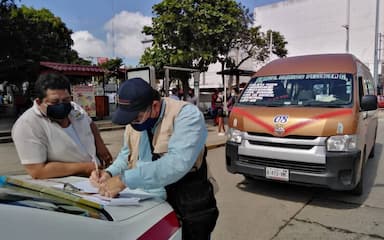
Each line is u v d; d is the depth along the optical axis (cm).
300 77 538
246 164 491
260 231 386
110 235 141
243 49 2152
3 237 111
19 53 1798
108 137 1144
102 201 166
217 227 397
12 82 2167
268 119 475
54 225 126
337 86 502
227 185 567
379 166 711
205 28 1387
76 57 3080
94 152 258
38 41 1906
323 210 448
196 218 190
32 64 1778
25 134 219
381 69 3769
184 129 181
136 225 157
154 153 188
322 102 486
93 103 1484
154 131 190
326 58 571
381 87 3591
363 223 405
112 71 1616
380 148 921
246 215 434
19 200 137
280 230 389
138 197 186
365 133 526
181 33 1412
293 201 484
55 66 1432
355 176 436
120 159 220
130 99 173
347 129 433
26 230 117
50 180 212
